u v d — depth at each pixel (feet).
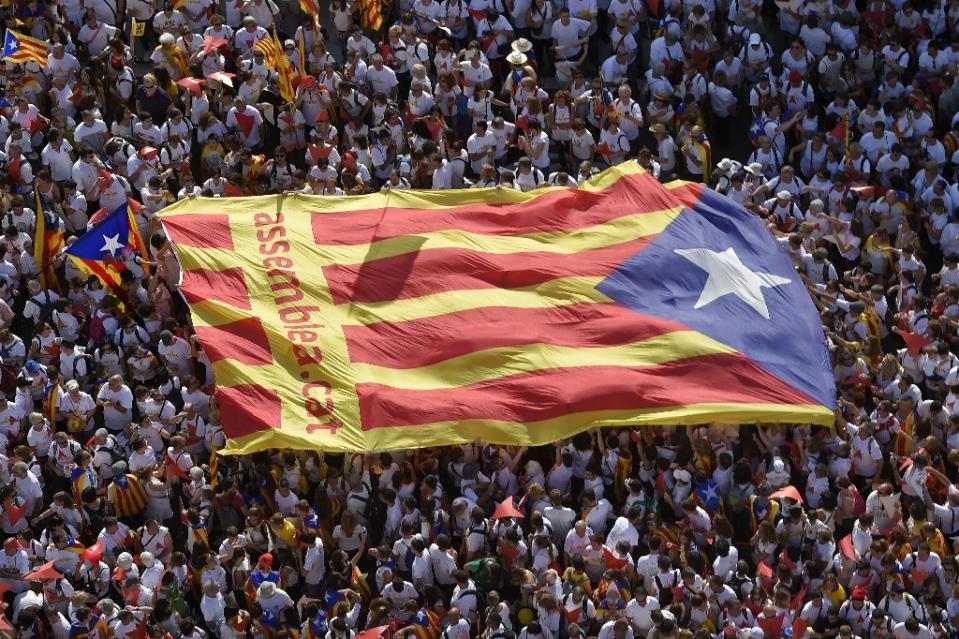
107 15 303.07
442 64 298.76
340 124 295.07
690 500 236.22
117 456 239.71
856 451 248.52
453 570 226.79
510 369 245.24
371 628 216.74
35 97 288.92
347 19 304.91
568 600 222.07
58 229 264.31
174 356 253.65
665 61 302.25
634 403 242.37
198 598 229.45
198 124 286.46
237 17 304.91
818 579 230.27
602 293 256.11
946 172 299.38
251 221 260.42
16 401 245.65
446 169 281.54
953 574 230.89
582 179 280.31
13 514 232.12
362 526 235.81
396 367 245.65
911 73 316.40
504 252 261.03
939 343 258.98
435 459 244.22
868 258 282.36
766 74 302.66
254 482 239.91
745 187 284.00
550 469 248.73
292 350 244.01
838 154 294.66
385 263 257.34
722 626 223.71
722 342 250.57
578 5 305.94
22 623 219.20
